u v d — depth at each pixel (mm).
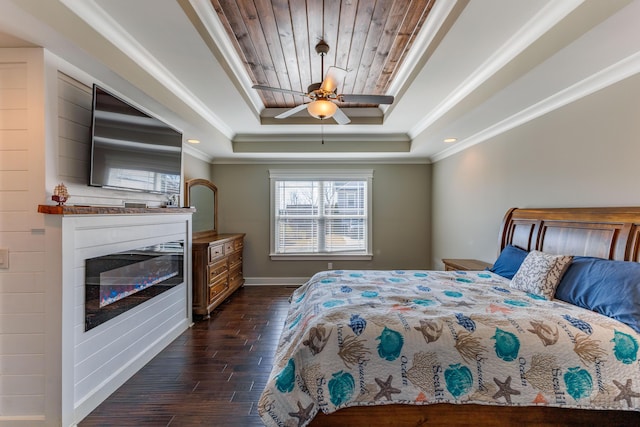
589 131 2234
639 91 1893
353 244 5332
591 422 1516
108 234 2131
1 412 1750
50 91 1790
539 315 1665
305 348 1564
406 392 1505
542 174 2703
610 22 1482
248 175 5270
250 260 5285
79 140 2031
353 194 5332
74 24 1662
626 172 1979
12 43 1681
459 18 1807
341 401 1492
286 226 5324
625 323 1570
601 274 1841
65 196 1747
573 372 1477
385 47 2502
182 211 3131
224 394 2129
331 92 2369
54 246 1734
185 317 3305
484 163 3627
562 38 1719
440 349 1528
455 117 3086
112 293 2174
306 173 5293
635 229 1851
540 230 2609
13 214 1757
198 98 3104
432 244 5227
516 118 2977
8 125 1758
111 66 1944
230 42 2432
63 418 1742
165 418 1886
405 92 2975
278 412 1443
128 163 2395
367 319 1641
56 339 1736
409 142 4652
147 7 1725
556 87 2275
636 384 1459
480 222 3709
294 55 2643
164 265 2891
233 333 3184
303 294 2699
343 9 2025
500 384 1489
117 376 2203
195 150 4441
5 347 1752
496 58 2268
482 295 2080
